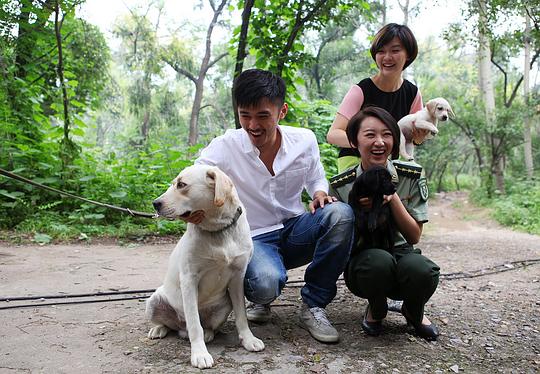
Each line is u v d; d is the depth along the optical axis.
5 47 7.74
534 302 3.82
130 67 24.38
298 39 7.41
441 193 27.05
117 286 4.03
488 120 18.03
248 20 6.88
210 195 2.32
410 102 3.71
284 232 3.03
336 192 3.08
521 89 23.19
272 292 2.67
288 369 2.32
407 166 2.90
